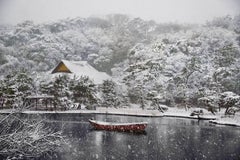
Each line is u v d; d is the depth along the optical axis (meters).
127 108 73.69
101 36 181.62
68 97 67.44
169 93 78.25
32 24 176.75
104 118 51.97
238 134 35.62
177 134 35.41
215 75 75.75
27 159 18.28
